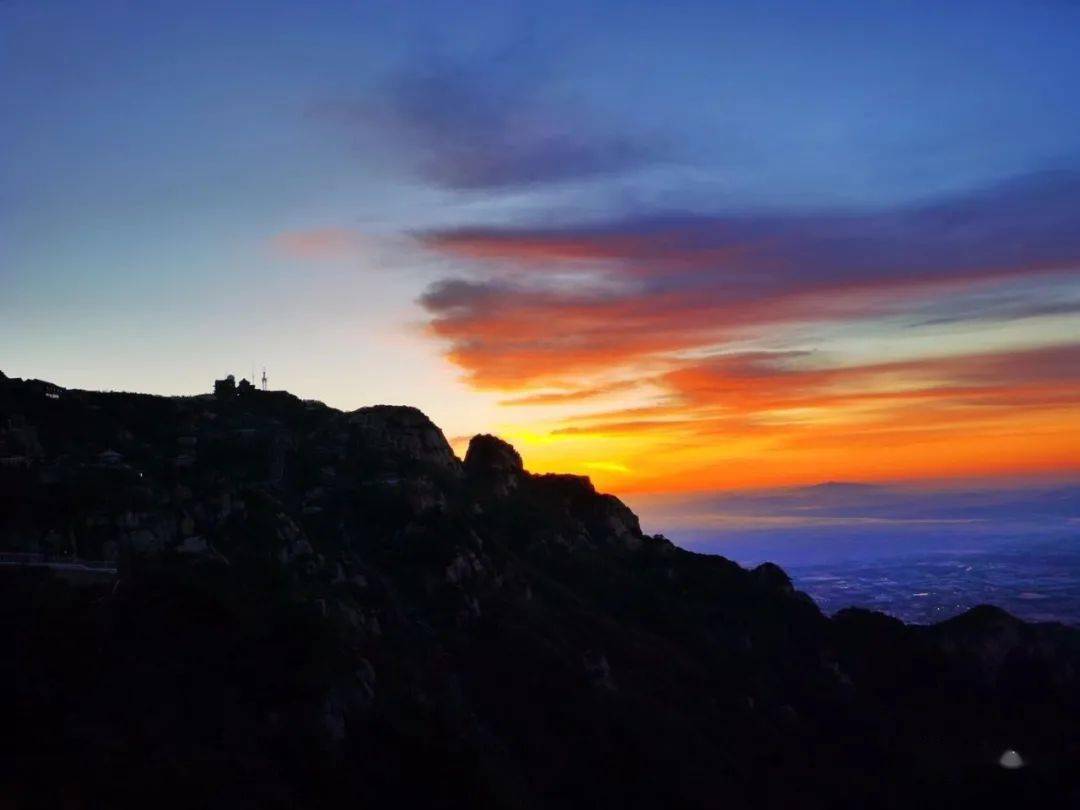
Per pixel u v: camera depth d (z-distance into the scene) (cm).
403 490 10350
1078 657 11969
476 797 7188
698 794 8131
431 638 8800
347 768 7019
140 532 8238
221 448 10394
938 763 9794
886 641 11681
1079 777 9831
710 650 10394
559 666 8875
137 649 7188
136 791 6247
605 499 12688
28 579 7350
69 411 10112
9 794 5997
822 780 9075
